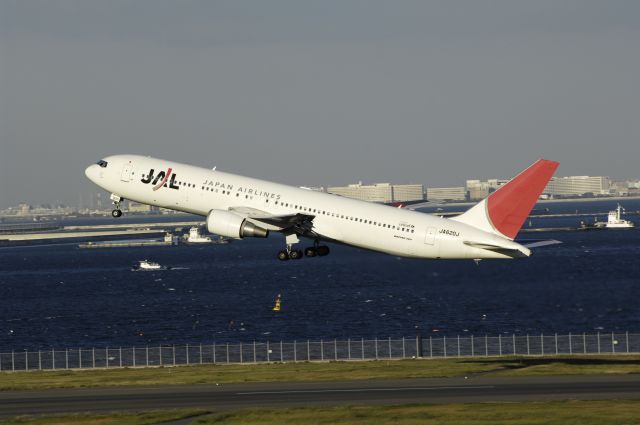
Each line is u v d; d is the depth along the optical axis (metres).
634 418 189.12
